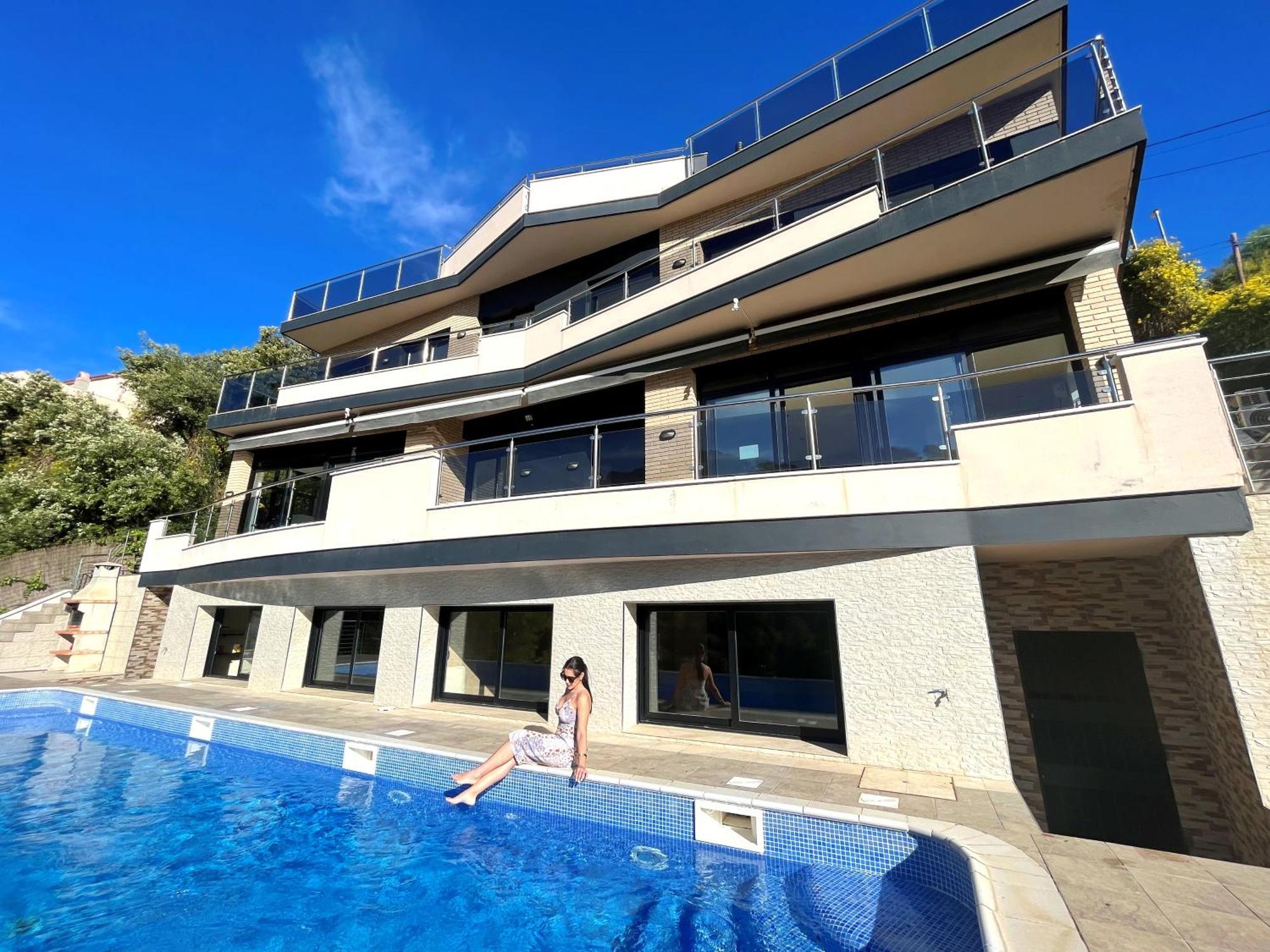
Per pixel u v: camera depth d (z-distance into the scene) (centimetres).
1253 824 450
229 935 351
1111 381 544
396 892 405
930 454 613
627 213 1184
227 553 1210
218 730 799
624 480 791
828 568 642
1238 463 480
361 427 1367
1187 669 573
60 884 411
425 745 638
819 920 356
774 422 708
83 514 1856
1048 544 552
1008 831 386
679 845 464
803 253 801
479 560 847
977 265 774
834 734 640
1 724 938
